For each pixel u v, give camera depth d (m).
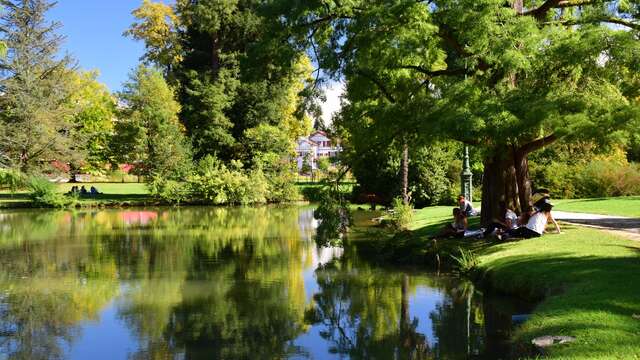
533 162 34.50
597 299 8.49
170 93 51.47
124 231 27.61
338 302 12.62
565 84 15.74
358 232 25.08
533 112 13.46
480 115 13.85
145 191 55.03
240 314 11.71
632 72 14.57
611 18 15.62
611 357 6.26
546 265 11.81
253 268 16.98
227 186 48.06
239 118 55.00
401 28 15.69
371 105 19.28
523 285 11.47
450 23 15.72
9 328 10.83
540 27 16.81
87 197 50.44
